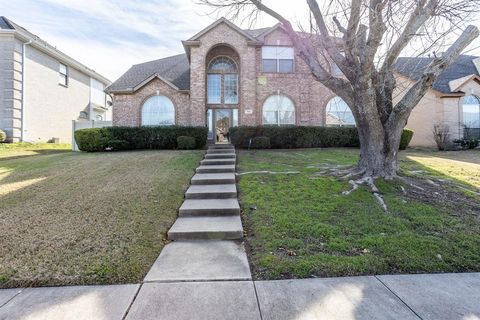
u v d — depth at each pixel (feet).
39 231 14.48
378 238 13.55
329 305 8.91
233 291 9.75
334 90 23.38
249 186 22.56
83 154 41.32
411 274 10.93
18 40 53.36
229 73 56.03
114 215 16.71
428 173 26.25
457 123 54.24
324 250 12.78
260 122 54.03
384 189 20.66
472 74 57.06
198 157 35.29
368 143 23.30
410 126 57.62
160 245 13.75
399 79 36.01
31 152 47.24
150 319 8.29
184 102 55.11
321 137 49.29
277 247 13.10
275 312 8.58
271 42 54.80
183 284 10.23
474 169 28.78
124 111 55.26
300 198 19.47
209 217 17.28
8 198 19.92
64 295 9.59
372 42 19.45
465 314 8.47
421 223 15.38
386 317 8.34
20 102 53.57
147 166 30.01
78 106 71.00
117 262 11.65
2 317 8.41
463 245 13.06
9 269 11.05
